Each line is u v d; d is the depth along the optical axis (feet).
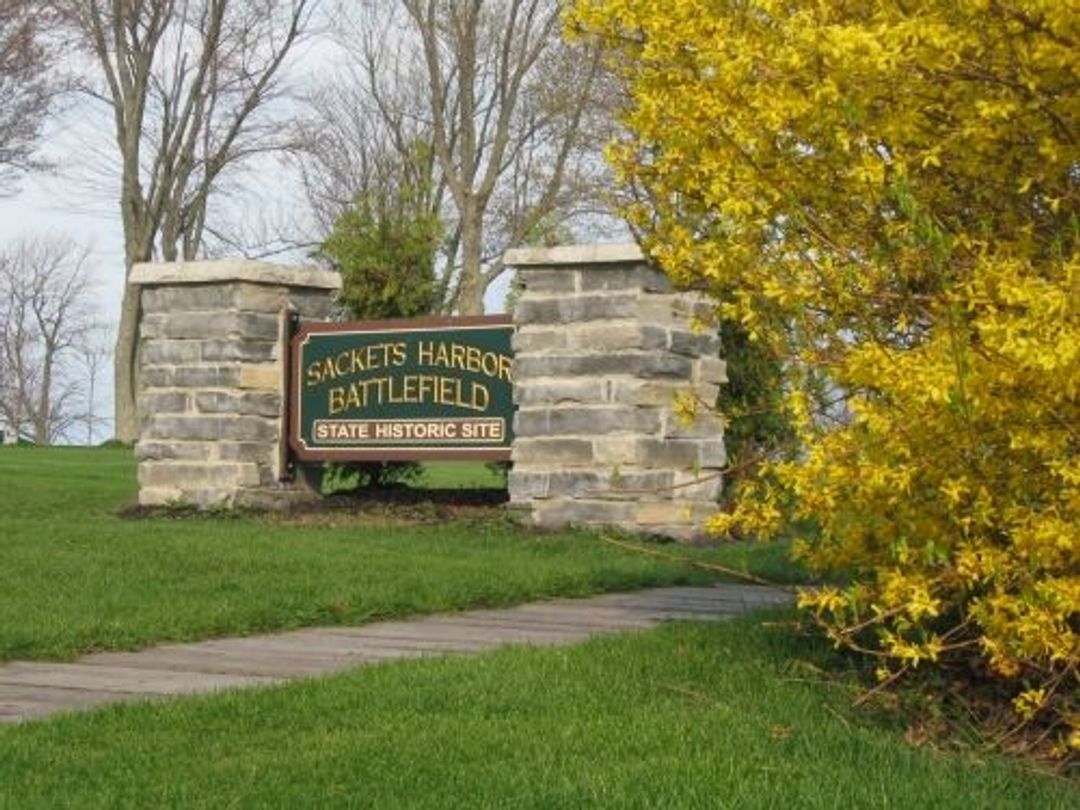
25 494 65.87
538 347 50.96
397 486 60.13
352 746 20.36
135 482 74.79
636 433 49.08
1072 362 18.12
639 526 48.96
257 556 41.14
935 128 20.54
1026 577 19.54
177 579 37.32
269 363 57.26
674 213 23.75
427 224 67.51
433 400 53.78
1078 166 21.01
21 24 128.47
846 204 21.67
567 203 120.57
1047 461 19.36
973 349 18.88
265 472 57.00
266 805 17.70
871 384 19.81
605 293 49.73
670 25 22.08
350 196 149.79
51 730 21.35
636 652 27.07
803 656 26.30
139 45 132.67
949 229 21.44
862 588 21.09
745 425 50.52
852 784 18.62
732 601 38.04
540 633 32.14
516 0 123.03
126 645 29.94
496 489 58.23
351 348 55.72
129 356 134.72
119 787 18.52
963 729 21.57
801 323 21.15
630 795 17.99
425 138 141.90
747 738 20.76
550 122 130.31
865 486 20.17
